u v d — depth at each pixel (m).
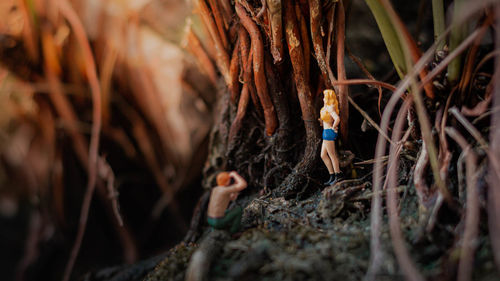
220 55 0.12
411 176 0.11
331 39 0.11
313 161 0.12
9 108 0.17
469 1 0.09
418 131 0.11
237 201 0.13
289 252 0.10
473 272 0.09
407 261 0.09
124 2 0.16
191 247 0.11
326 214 0.11
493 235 0.09
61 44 0.16
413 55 0.10
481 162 0.10
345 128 0.12
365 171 0.12
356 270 0.09
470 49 0.10
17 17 0.16
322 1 0.11
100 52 0.17
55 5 0.16
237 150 0.13
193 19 0.14
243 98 0.12
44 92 0.17
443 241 0.09
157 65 0.17
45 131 0.17
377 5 0.10
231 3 0.12
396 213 0.10
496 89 0.10
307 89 0.12
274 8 0.11
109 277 0.15
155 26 0.17
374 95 0.13
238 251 0.10
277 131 0.12
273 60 0.12
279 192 0.12
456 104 0.10
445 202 0.10
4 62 0.16
